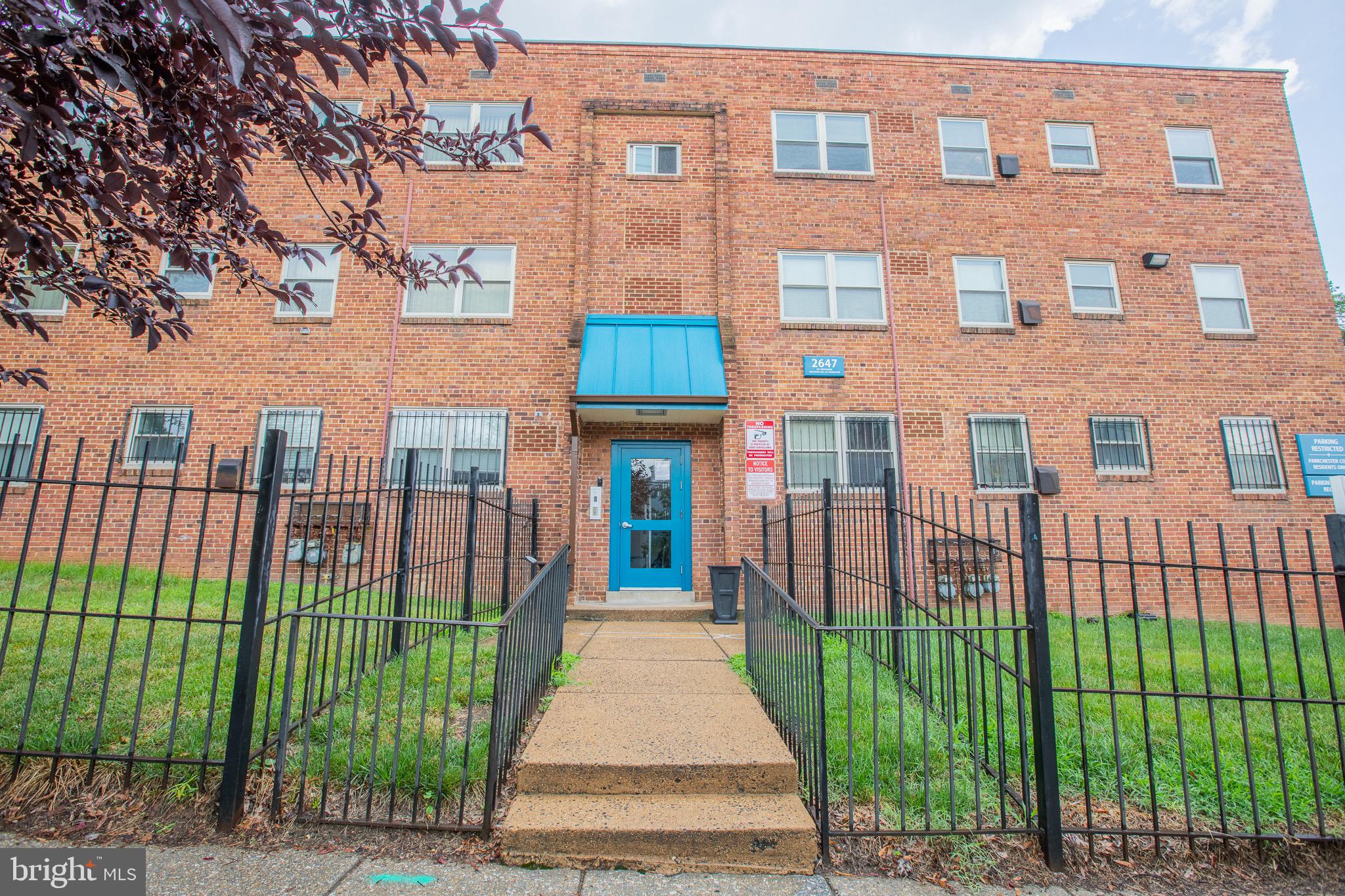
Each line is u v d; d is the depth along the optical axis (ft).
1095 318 33.88
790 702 12.36
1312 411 33.27
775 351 32.78
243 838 9.87
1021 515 10.98
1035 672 10.48
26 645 16.22
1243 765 12.41
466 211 33.65
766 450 31.65
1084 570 31.55
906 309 33.65
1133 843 10.53
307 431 31.04
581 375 30.48
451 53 7.48
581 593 31.01
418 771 10.16
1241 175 36.22
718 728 12.90
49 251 8.84
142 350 31.22
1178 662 19.10
